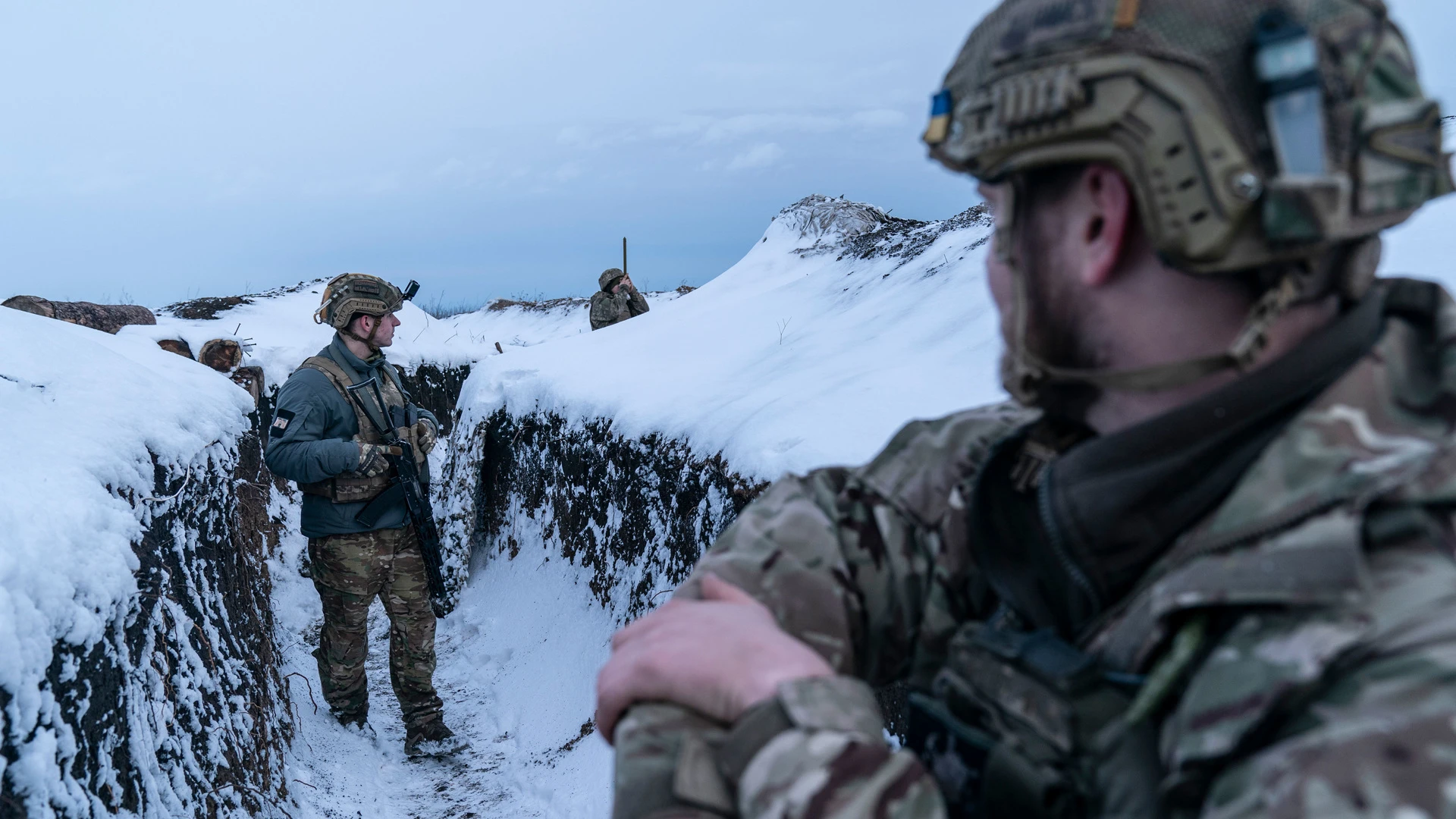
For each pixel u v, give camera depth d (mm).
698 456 3346
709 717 513
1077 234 475
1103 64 434
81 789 1516
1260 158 413
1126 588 478
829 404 2850
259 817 2498
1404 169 418
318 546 3641
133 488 2207
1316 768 316
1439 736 299
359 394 3670
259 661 3240
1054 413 525
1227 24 422
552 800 3148
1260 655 368
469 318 19438
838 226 7707
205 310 8281
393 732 3918
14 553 1529
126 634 1890
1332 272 449
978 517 573
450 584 5543
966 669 540
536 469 5223
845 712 475
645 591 3664
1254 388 437
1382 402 415
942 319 3678
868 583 620
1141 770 422
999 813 482
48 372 2381
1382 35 427
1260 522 396
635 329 6066
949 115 537
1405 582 352
